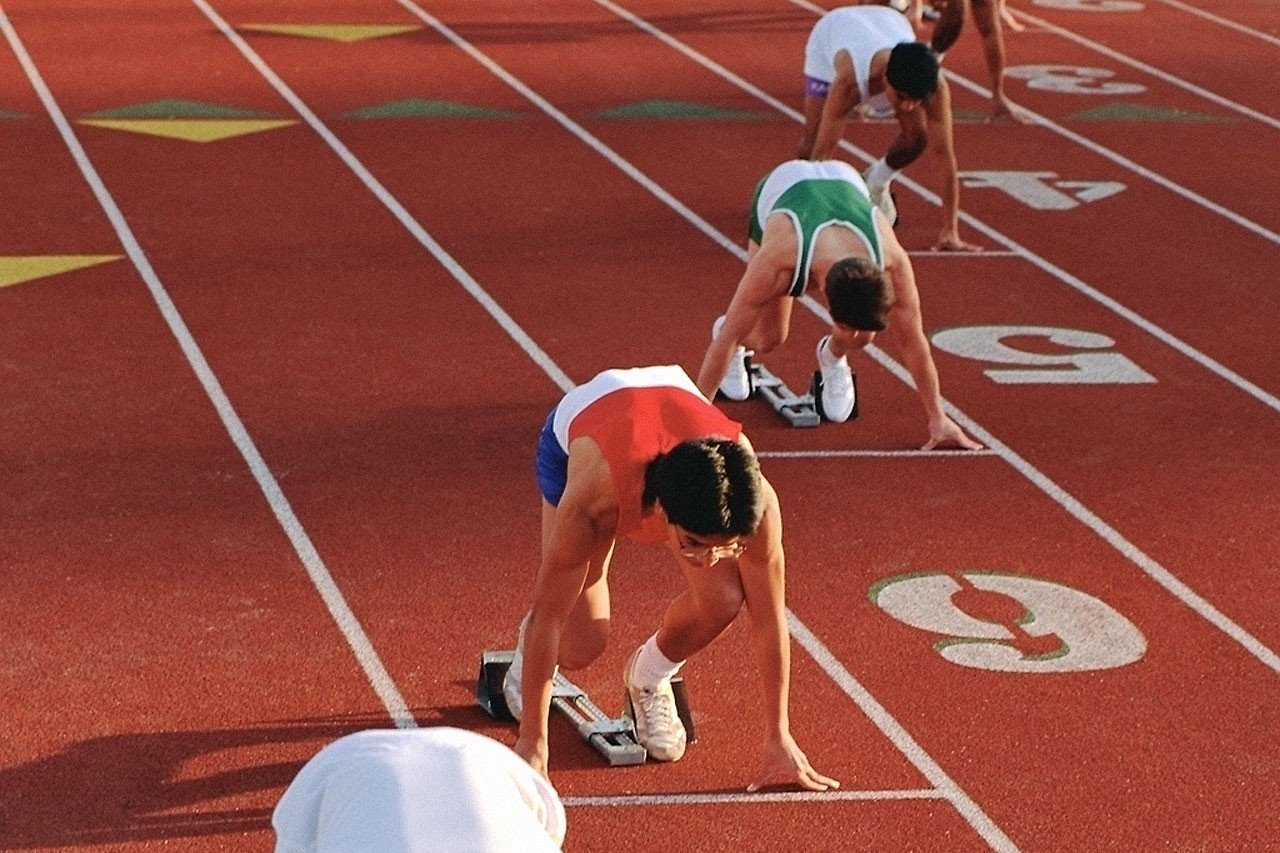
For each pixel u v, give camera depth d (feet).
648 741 66.28
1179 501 92.89
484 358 108.47
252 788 63.67
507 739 67.31
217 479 90.07
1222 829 64.03
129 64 180.55
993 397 106.22
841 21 124.57
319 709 69.21
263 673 71.72
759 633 60.39
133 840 60.29
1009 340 115.96
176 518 85.46
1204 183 155.12
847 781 65.87
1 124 156.15
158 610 76.48
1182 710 72.43
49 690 69.67
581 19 211.20
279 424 97.30
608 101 172.65
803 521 88.17
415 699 70.23
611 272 125.08
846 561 84.07
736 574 61.62
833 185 87.81
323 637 74.79
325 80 176.96
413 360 107.55
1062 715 71.56
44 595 77.30
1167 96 185.98
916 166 155.43
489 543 84.23
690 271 126.00
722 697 71.72
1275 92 190.49
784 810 63.77
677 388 58.08
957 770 67.15
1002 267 130.31
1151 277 129.80
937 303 122.31
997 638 77.51
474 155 152.46
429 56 189.26
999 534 88.02
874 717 70.69
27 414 97.09
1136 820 64.39
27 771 64.08
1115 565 85.30
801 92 179.63
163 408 98.89
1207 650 77.56
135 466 91.20
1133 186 152.97
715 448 51.70
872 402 104.83
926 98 113.70
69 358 105.29
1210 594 82.79
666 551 83.92
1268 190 153.89
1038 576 83.66
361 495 88.89
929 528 88.17
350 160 149.38
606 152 155.22
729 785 65.31
